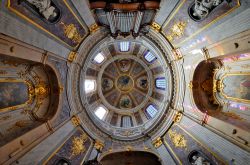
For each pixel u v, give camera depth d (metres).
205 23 10.70
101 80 23.00
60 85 12.84
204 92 12.75
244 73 10.52
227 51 9.80
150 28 13.83
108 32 14.20
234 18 8.88
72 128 14.01
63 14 11.30
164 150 14.53
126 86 23.77
